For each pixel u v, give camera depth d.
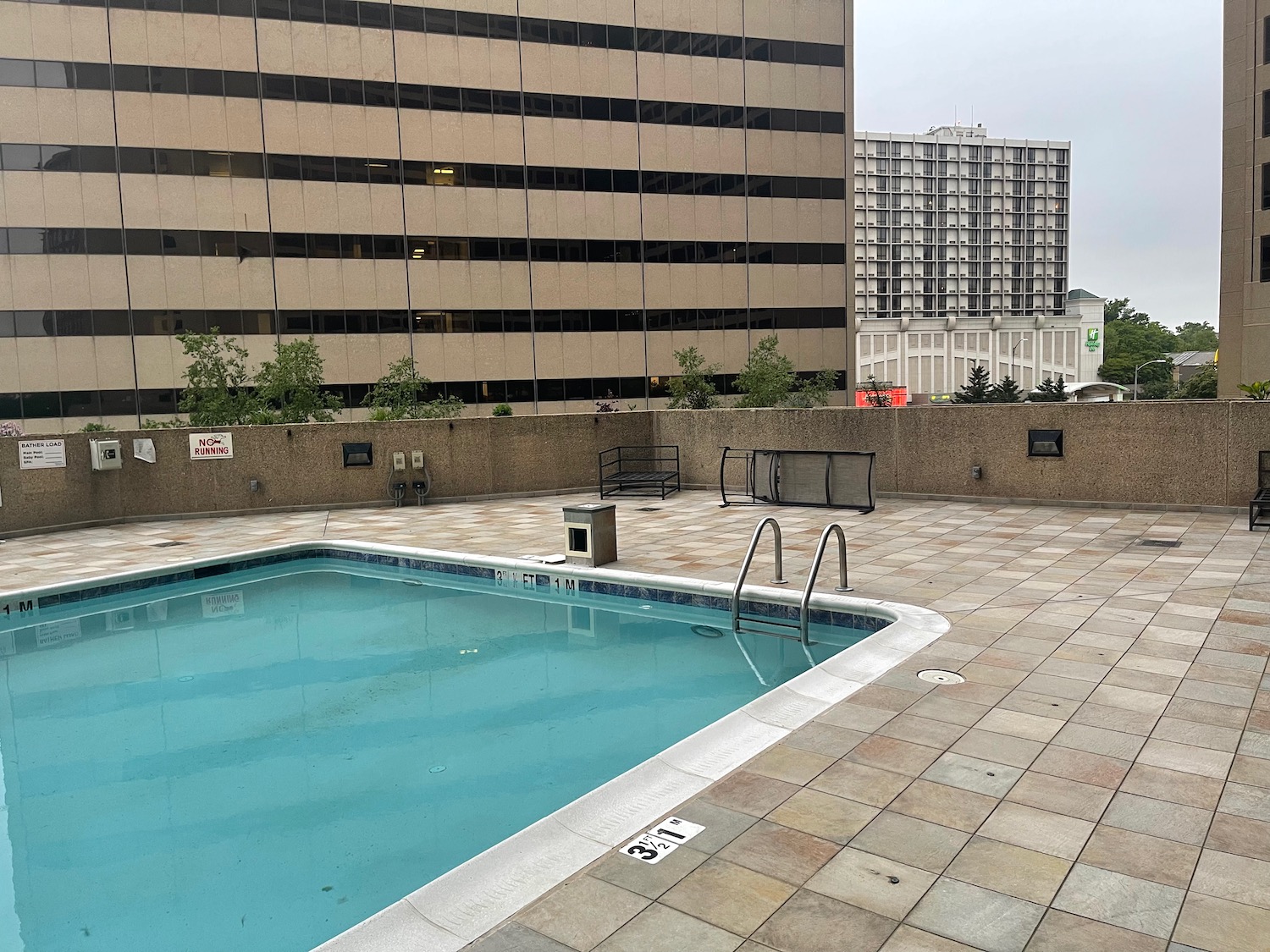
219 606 9.77
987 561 9.12
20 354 32.75
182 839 4.46
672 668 6.97
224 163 34.66
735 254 42.16
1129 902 2.94
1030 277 135.75
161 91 33.78
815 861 3.27
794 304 43.41
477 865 3.31
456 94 37.44
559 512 14.48
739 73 41.59
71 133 32.84
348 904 3.80
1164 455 12.16
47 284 32.91
